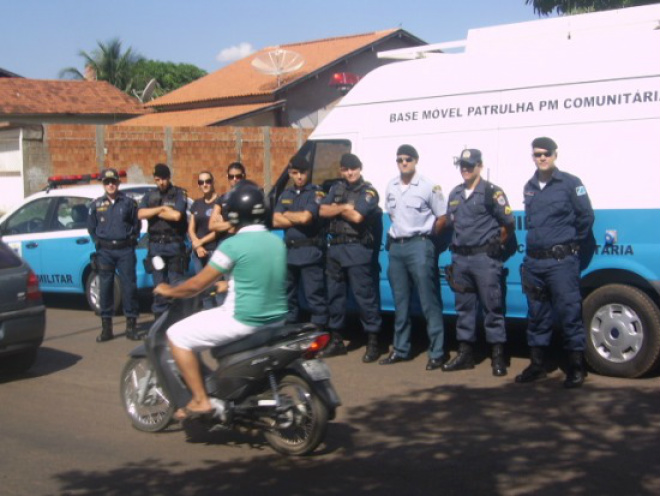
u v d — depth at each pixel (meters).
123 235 9.45
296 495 4.86
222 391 5.46
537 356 7.31
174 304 5.88
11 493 4.98
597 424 6.03
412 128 8.36
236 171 8.90
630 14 7.57
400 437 5.89
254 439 5.98
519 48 7.77
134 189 11.60
